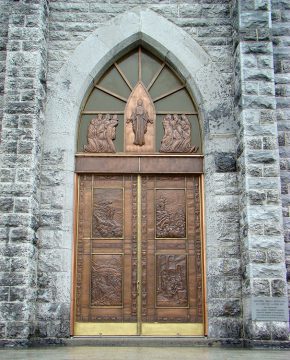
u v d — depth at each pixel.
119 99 12.88
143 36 12.82
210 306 11.52
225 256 11.71
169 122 12.74
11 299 10.64
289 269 11.48
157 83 12.98
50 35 12.73
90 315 11.76
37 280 11.50
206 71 12.62
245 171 11.29
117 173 12.43
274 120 11.52
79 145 12.61
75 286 11.88
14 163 11.33
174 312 11.82
